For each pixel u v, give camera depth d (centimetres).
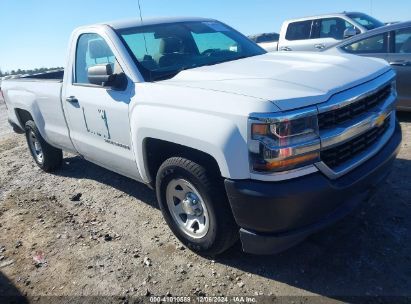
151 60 362
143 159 337
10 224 422
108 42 372
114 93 357
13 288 316
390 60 595
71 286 309
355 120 275
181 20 436
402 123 602
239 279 293
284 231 258
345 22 902
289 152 241
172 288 292
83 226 399
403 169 434
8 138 863
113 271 320
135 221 396
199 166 288
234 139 252
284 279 288
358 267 289
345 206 271
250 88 270
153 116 307
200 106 274
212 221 292
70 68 431
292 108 242
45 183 536
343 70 300
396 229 327
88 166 582
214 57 396
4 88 593
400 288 265
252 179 252
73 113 426
